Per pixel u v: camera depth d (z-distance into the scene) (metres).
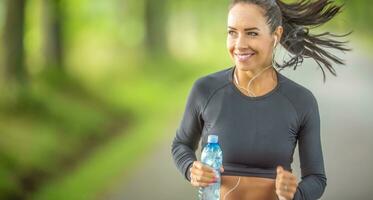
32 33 19.17
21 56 14.80
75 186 10.65
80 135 14.09
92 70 22.67
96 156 13.01
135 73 25.72
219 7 42.50
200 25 44.28
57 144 12.83
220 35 45.41
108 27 28.92
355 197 9.24
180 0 37.44
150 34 30.34
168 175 11.03
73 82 18.52
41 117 14.08
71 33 21.97
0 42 14.84
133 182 10.61
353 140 13.65
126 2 30.23
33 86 15.89
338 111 18.42
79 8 22.36
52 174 11.41
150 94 21.97
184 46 42.25
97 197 9.95
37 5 18.81
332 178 10.33
